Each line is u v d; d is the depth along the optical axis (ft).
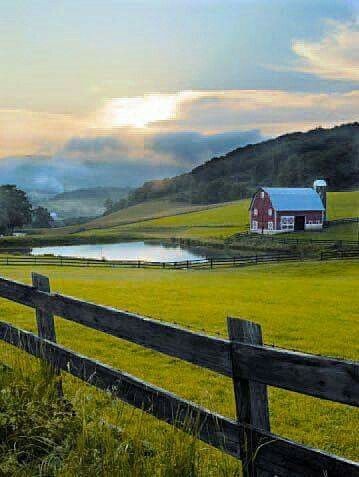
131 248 356.38
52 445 16.01
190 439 13.96
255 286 105.60
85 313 18.86
